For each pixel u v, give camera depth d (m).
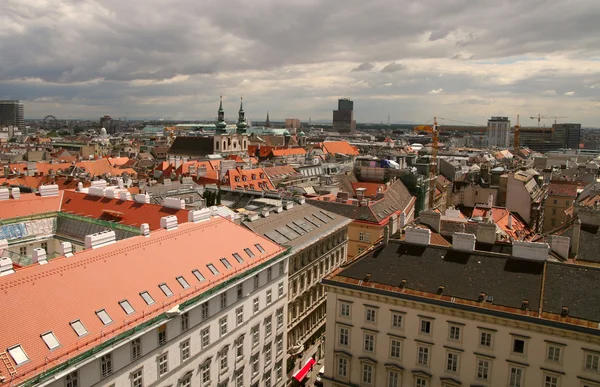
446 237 82.88
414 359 62.66
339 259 109.38
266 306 75.56
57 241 86.81
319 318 102.06
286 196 129.75
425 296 61.25
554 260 67.50
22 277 50.56
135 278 57.97
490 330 57.91
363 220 113.81
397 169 172.88
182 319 58.38
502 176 155.75
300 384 88.00
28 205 89.69
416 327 62.16
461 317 59.34
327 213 109.12
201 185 150.38
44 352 44.78
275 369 79.50
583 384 53.97
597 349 52.94
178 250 66.50
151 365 54.50
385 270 66.81
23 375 42.09
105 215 88.38
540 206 154.00
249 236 78.38
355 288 65.00
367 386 65.94
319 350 100.38
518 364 56.72
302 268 90.75
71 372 45.66
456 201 168.88
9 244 80.06
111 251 60.41
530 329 55.91
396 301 62.75
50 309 48.75
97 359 48.12
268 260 74.44
